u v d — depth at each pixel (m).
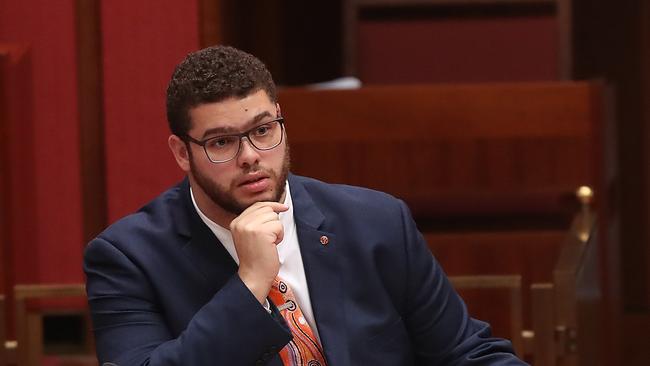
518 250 11.64
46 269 12.34
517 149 11.86
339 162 11.94
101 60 11.77
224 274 5.75
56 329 13.37
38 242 12.27
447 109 11.85
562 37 16.53
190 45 11.64
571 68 16.61
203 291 5.74
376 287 5.90
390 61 16.78
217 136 5.42
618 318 13.14
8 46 11.52
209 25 11.63
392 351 5.88
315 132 11.91
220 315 5.36
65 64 12.00
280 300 5.74
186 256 5.78
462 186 11.93
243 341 5.35
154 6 11.63
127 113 11.73
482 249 11.65
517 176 11.89
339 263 5.89
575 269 8.61
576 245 9.53
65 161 12.15
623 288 16.95
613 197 13.53
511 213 12.12
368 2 17.23
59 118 12.07
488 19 16.61
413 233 6.08
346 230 5.96
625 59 17.14
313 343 5.73
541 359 8.64
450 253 11.68
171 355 5.35
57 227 12.27
